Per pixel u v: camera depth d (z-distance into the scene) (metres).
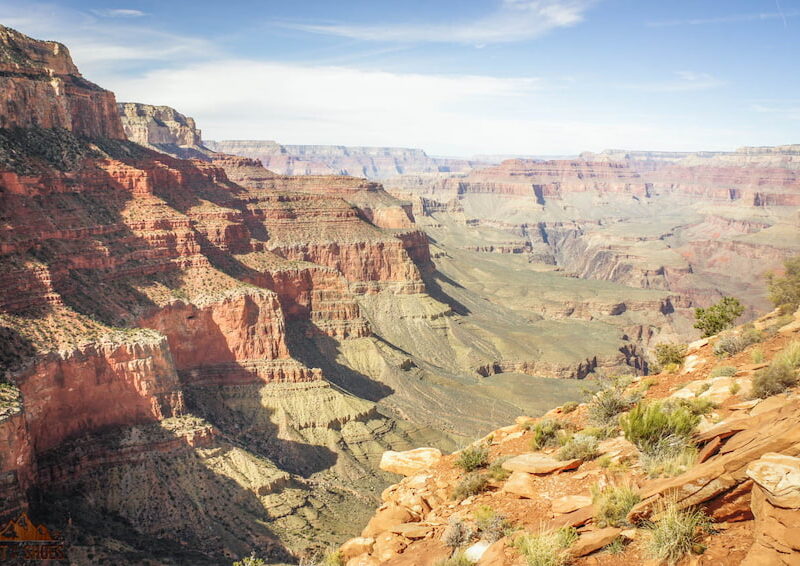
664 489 14.84
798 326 26.83
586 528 15.92
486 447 26.91
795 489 12.20
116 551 68.50
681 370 28.09
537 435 24.38
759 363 23.66
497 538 17.61
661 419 18.81
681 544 13.45
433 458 29.23
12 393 70.44
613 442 21.52
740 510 13.70
